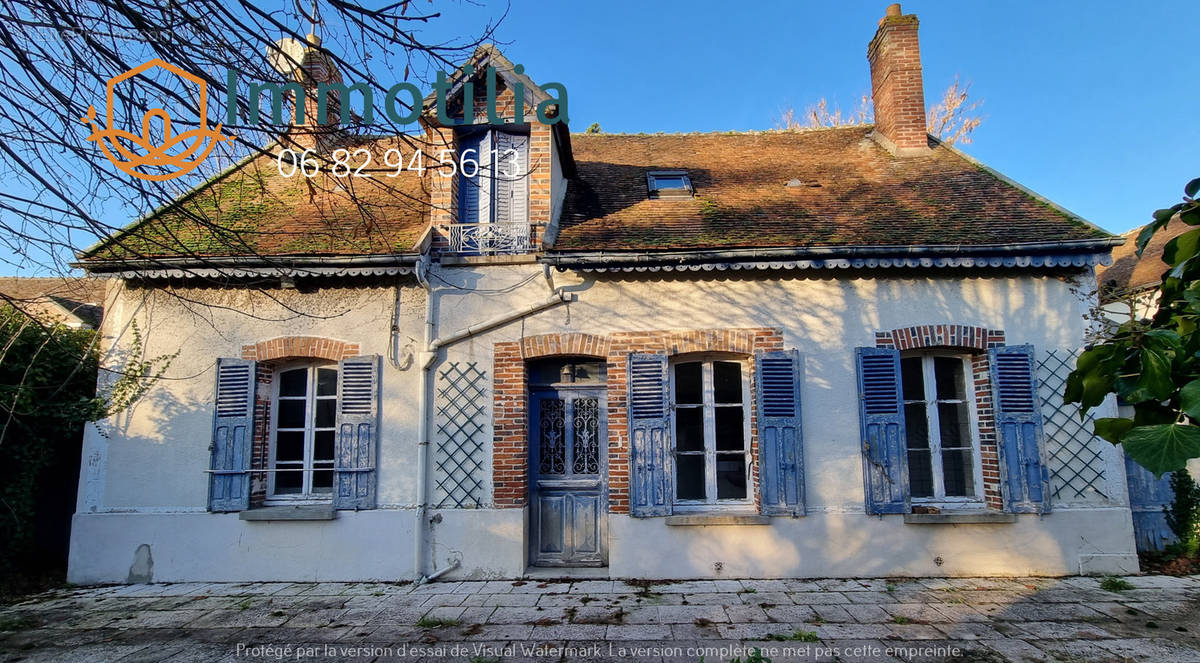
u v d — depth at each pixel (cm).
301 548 730
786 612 602
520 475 739
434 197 784
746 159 1066
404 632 567
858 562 714
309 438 781
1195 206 208
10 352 696
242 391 754
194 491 743
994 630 552
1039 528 713
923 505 739
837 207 846
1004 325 744
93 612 628
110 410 750
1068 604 612
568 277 764
